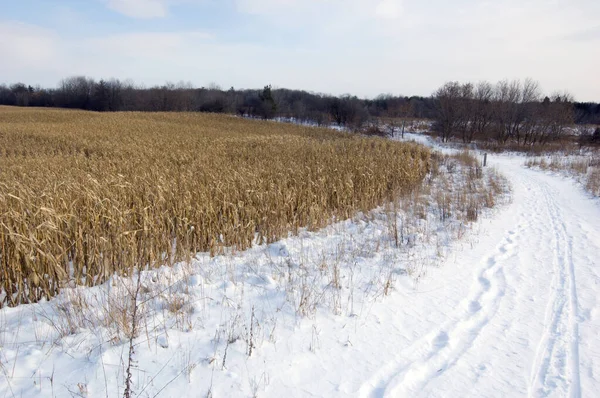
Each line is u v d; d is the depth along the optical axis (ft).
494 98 172.24
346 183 39.27
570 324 18.63
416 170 57.82
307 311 18.19
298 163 51.26
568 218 41.47
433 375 14.48
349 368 14.51
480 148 148.56
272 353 14.97
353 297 20.22
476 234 33.96
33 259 18.11
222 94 320.50
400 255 27.14
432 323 18.33
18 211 22.66
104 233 21.95
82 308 17.12
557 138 158.30
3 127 109.09
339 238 30.45
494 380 14.34
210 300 18.76
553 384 14.16
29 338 14.88
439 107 187.83
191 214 26.37
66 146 74.74
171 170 42.68
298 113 247.50
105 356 13.66
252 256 25.48
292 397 12.75
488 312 19.76
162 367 13.53
